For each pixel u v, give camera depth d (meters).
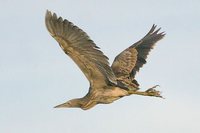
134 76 17.16
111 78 14.57
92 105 15.78
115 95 15.60
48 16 13.75
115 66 17.25
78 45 14.06
